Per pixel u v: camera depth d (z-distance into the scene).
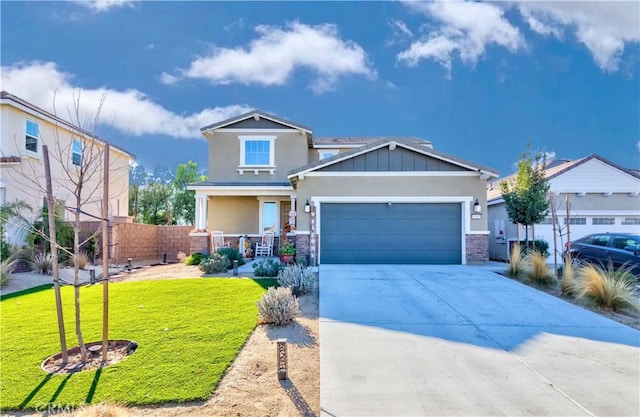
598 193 18.02
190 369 5.14
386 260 14.30
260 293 9.24
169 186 34.41
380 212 14.45
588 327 7.01
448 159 14.25
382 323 7.10
